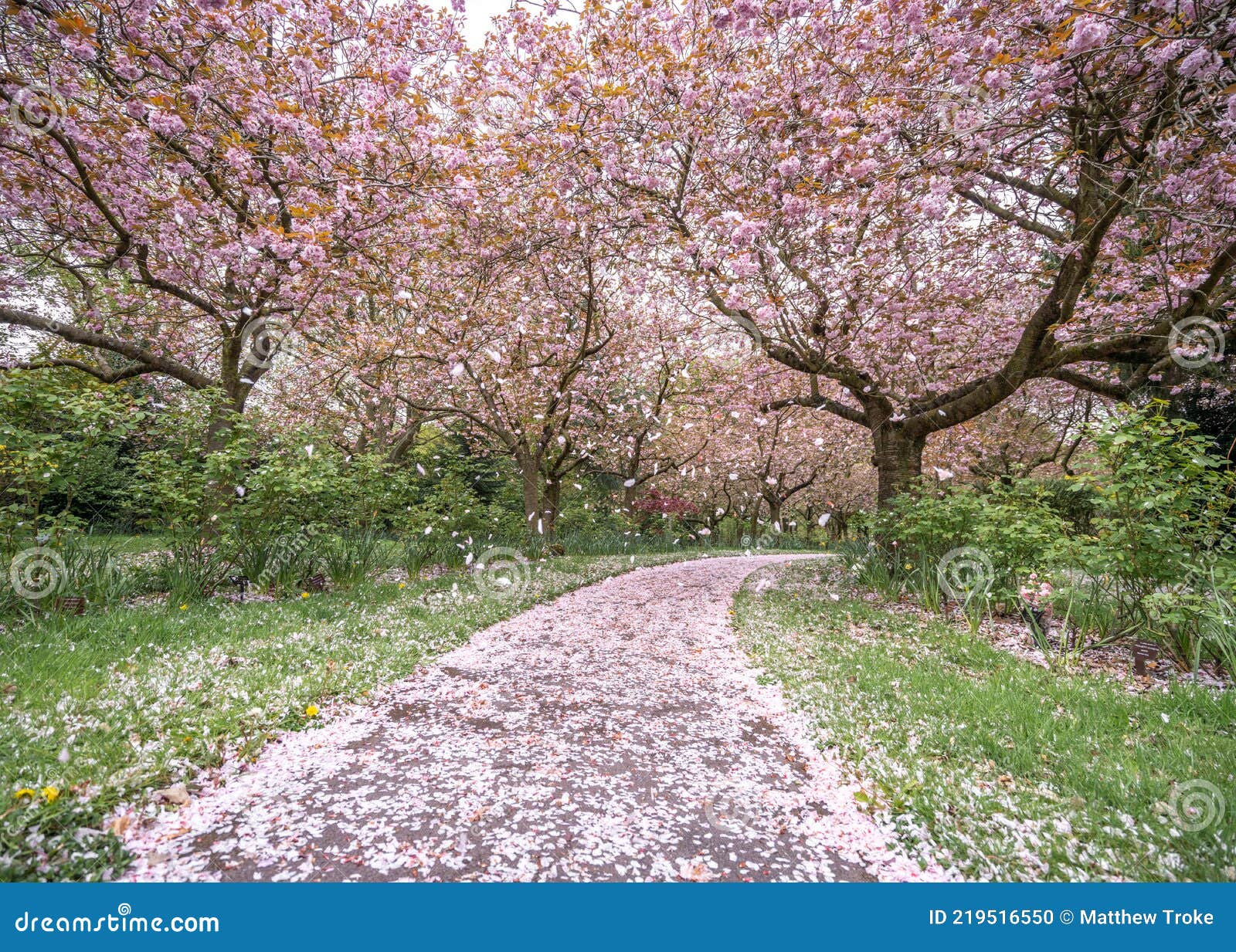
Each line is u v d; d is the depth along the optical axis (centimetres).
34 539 619
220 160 821
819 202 684
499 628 777
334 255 888
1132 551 562
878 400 1112
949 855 290
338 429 1866
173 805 304
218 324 1227
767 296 842
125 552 962
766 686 557
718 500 3206
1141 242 923
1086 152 683
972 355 1198
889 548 1115
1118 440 526
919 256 977
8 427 577
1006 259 1003
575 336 1608
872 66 707
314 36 762
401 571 1101
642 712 493
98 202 762
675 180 930
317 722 422
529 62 809
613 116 754
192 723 380
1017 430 1847
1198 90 557
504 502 2156
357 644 601
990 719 429
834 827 325
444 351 1357
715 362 1666
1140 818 298
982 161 620
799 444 2394
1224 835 276
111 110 696
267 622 642
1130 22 482
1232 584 489
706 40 752
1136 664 557
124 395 693
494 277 1152
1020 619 752
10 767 293
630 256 1080
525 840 302
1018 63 568
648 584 1271
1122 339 902
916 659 593
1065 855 278
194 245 933
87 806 281
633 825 320
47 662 434
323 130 719
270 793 331
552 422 1675
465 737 425
